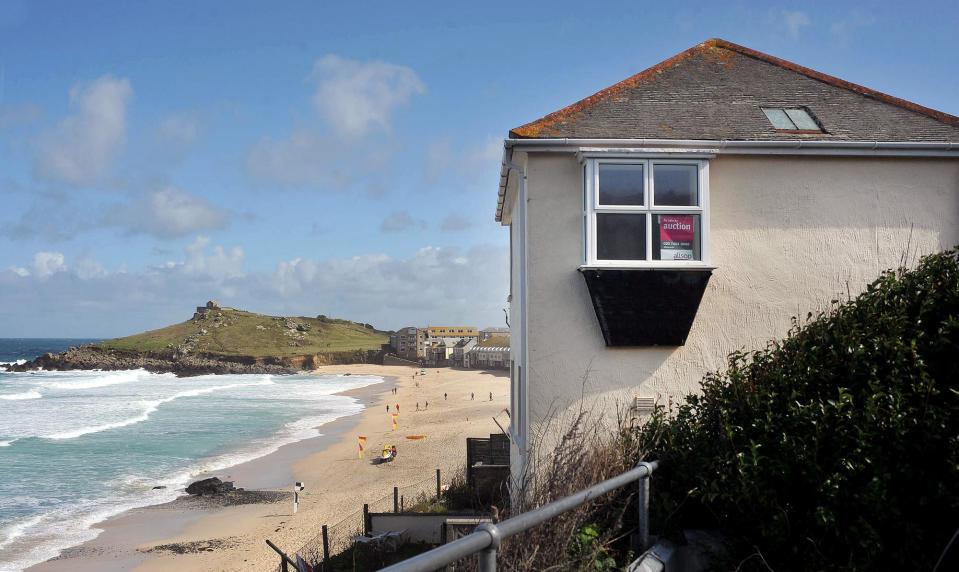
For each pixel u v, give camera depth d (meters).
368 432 50.97
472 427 51.25
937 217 8.73
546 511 3.52
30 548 23.50
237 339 184.62
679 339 8.23
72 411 64.06
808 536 4.99
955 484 4.44
